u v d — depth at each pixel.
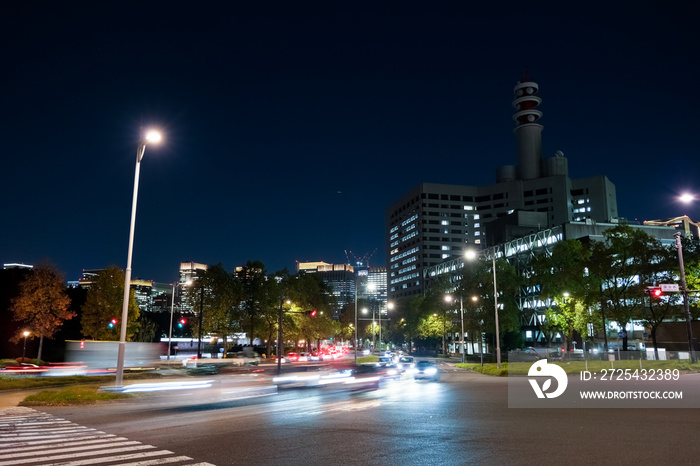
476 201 176.50
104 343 42.12
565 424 13.81
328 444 11.30
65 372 40.22
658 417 14.91
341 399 22.27
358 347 147.25
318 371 44.28
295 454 10.23
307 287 82.38
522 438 11.75
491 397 22.25
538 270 59.72
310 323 78.06
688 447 10.47
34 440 12.08
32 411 18.61
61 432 13.34
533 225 118.00
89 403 21.12
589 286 50.97
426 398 22.23
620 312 48.19
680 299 46.88
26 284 48.91
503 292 66.56
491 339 82.00
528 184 168.25
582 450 10.27
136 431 13.41
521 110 177.12
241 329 68.81
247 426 14.12
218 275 62.75
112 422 15.32
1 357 65.62
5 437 12.53
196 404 20.59
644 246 48.12
